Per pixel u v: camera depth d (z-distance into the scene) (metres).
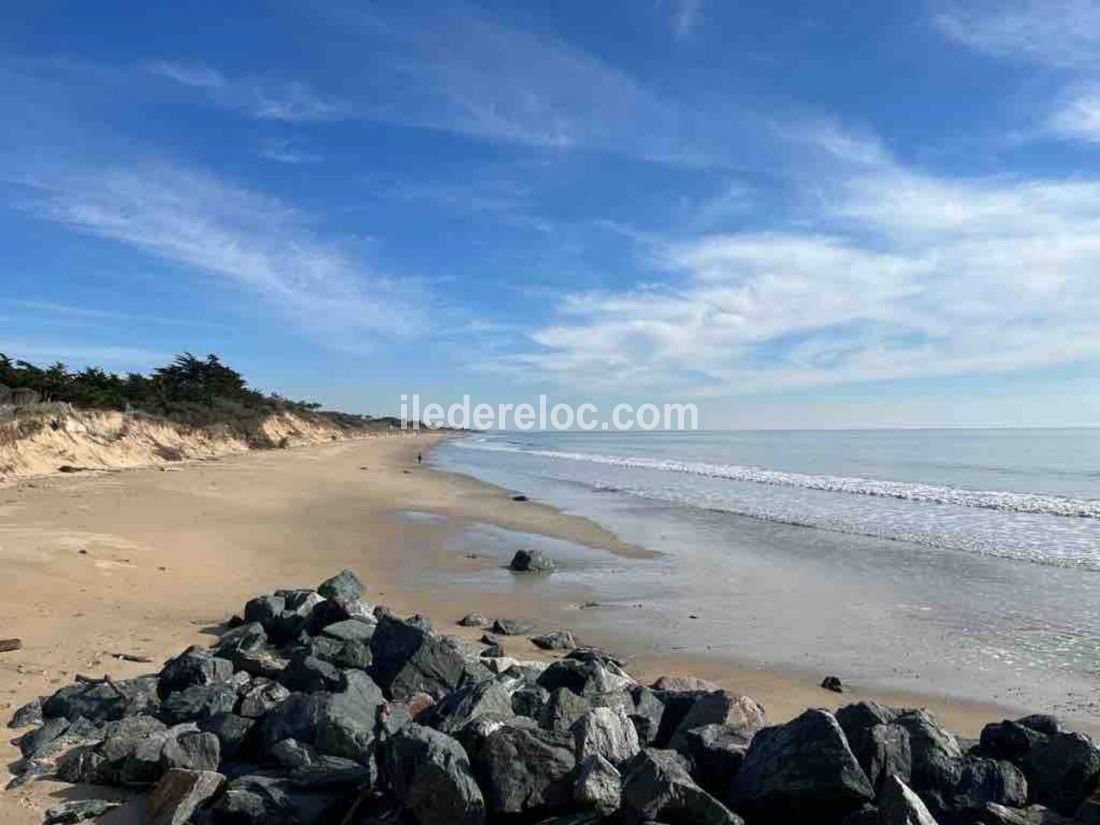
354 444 84.19
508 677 7.01
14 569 11.88
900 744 4.92
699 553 17.19
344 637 8.03
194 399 63.75
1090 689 8.62
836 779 4.55
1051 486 29.78
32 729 6.40
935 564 15.48
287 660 7.82
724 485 33.16
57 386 39.53
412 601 12.78
